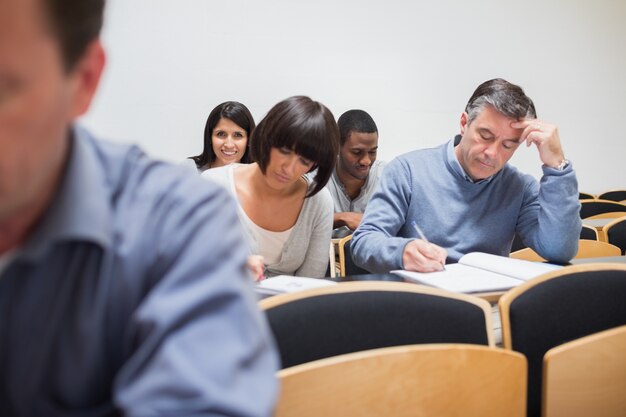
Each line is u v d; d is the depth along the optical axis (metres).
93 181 0.41
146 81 3.10
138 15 3.05
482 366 0.80
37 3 0.32
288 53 3.39
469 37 3.85
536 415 1.01
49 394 0.40
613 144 4.45
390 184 1.70
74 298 0.40
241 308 0.39
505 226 1.72
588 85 4.31
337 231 2.56
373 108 3.64
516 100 1.53
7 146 0.32
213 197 0.45
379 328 0.89
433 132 3.82
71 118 0.38
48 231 0.39
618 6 4.34
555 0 4.11
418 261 1.37
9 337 0.39
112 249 0.41
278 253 1.67
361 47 3.56
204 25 3.19
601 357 0.88
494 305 1.19
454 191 1.68
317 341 0.85
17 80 0.32
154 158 0.49
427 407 0.77
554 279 1.06
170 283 0.39
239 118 2.63
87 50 0.36
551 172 1.56
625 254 2.08
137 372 0.37
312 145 1.43
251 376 0.37
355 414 0.73
